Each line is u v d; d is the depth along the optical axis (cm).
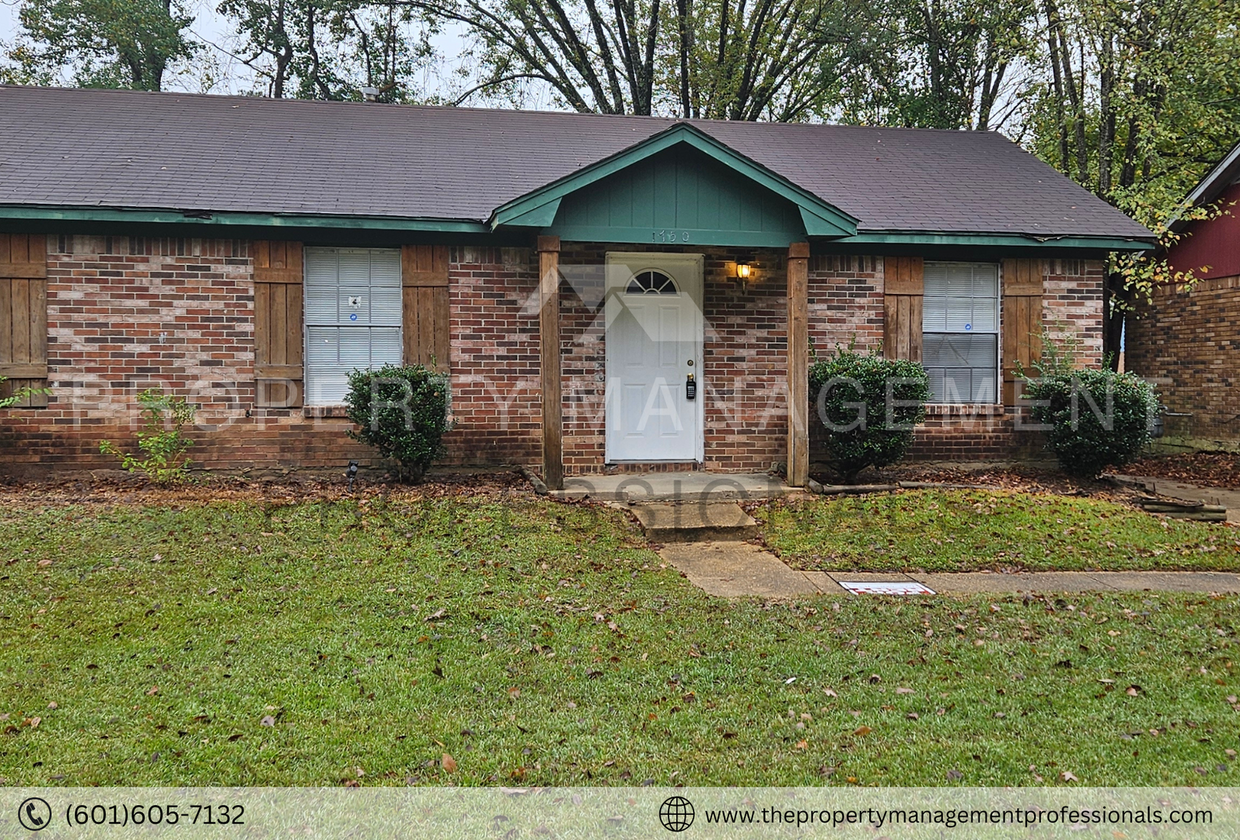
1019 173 1125
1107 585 620
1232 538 751
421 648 469
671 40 2241
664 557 684
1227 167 1277
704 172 812
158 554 607
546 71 2425
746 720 393
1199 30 1411
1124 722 390
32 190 789
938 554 688
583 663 455
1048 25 1558
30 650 454
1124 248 967
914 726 387
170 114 1034
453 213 851
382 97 2203
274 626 493
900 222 941
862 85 2080
